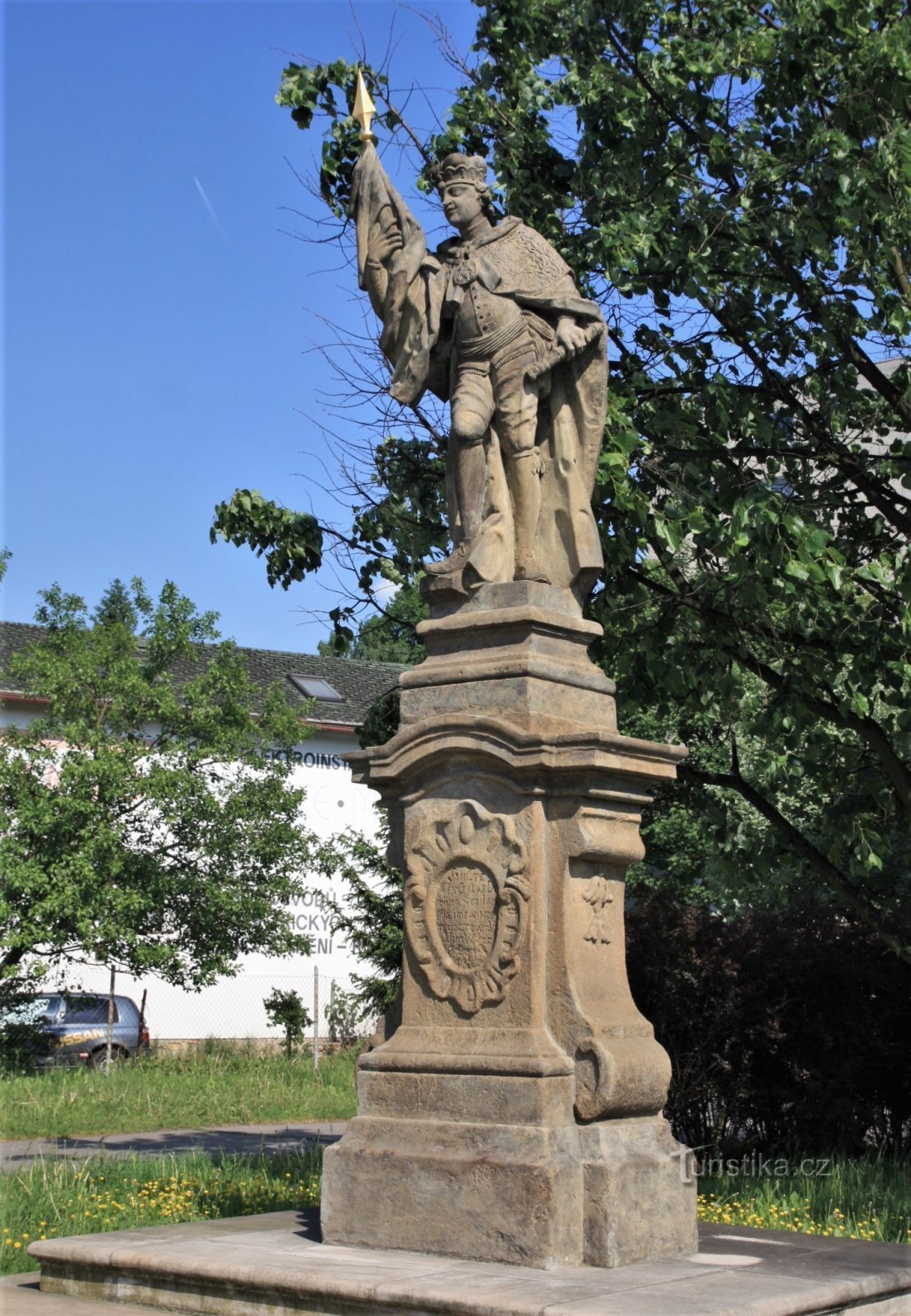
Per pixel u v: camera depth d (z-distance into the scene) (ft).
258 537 42.93
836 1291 21.42
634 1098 23.70
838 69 37.81
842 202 36.70
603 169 39.14
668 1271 22.44
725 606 40.19
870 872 45.03
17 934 75.00
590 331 26.37
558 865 24.17
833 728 48.34
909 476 42.14
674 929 47.24
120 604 97.45
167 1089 67.77
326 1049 94.73
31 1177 35.47
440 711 25.55
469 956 24.49
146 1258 23.41
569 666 25.79
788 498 40.09
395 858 25.73
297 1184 36.60
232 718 84.33
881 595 39.58
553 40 40.37
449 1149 23.54
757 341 41.19
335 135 41.19
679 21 39.86
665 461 39.86
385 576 43.47
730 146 39.99
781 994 47.34
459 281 26.84
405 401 26.99
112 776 77.15
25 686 84.79
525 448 26.50
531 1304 19.56
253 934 84.43
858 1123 48.16
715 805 45.19
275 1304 22.04
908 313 37.68
